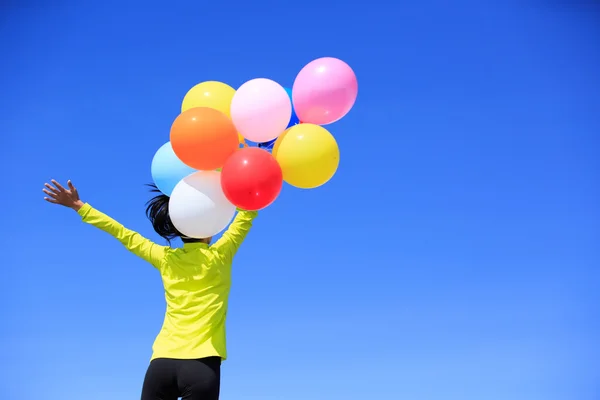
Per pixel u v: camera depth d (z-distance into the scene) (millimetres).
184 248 3031
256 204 2904
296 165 3072
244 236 3080
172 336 2836
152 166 3305
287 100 3189
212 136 2900
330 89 3236
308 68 3326
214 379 2781
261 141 3232
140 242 3053
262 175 2842
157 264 3014
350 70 3322
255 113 3078
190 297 2889
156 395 2795
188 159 2953
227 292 2988
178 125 2941
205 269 2924
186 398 2758
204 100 3301
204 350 2795
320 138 3094
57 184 3004
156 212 3332
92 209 3055
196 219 2941
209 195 2975
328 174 3156
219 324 2910
